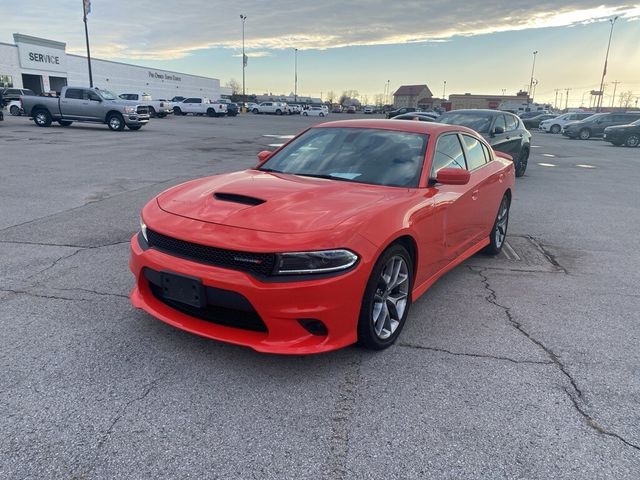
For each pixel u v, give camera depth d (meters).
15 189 8.34
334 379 2.96
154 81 73.19
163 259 3.02
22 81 50.16
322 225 2.92
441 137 4.39
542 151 20.61
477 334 3.63
